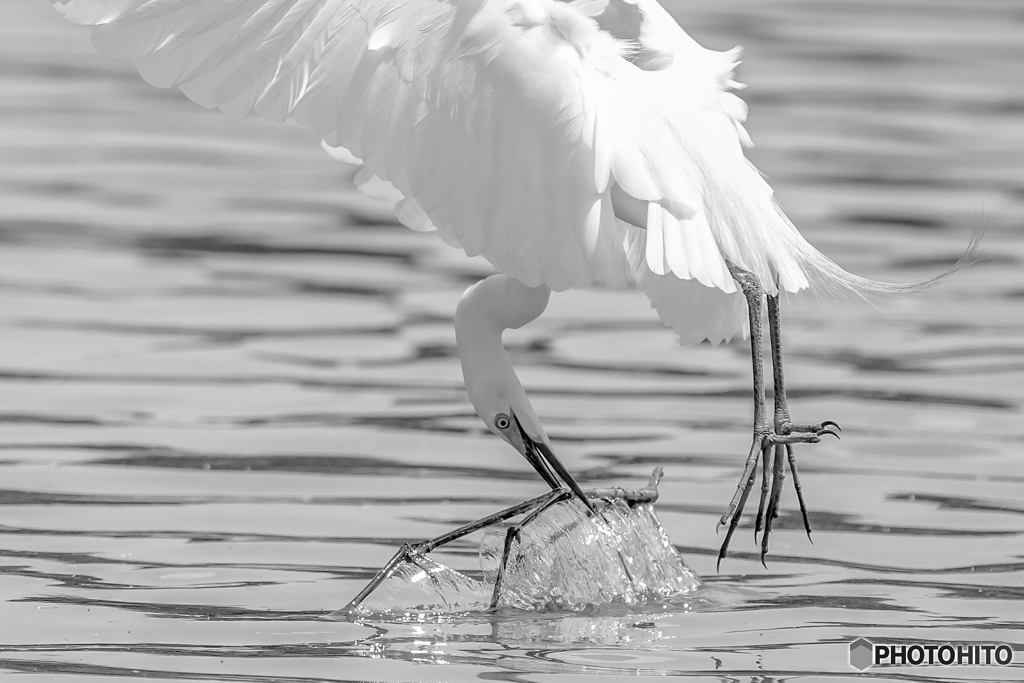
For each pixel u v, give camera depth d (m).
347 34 9.92
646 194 9.39
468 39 9.76
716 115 9.88
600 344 16.80
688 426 13.93
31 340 16.17
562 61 9.68
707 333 11.27
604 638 9.24
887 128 26.89
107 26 9.92
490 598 10.18
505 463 12.96
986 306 18.00
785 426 9.72
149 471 12.53
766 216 9.59
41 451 12.94
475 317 11.17
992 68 31.47
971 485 12.30
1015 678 8.44
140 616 9.48
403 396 14.78
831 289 9.97
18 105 28.09
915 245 20.12
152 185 23.38
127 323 16.89
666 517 11.62
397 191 11.96
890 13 36.47
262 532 11.23
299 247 20.39
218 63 10.02
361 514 11.66
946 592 10.00
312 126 10.09
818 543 11.09
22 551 10.68
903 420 14.06
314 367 15.62
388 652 8.91
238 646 8.96
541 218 9.74
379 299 18.22
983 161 24.92
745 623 9.51
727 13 35.84
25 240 20.02
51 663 8.58
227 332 16.73
